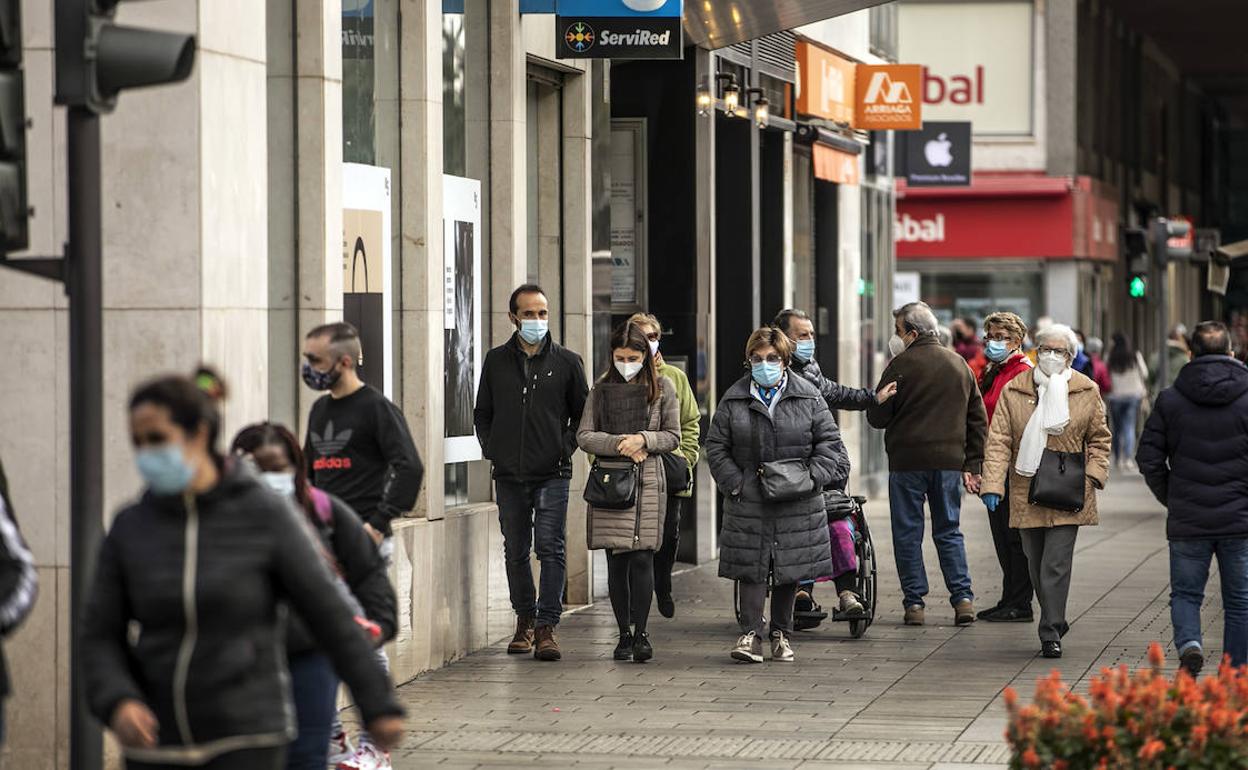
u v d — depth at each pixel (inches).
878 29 2824.8
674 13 1439.5
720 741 1019.9
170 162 933.2
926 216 4035.4
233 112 964.0
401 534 1207.6
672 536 1475.1
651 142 1868.8
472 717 1090.1
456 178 1358.3
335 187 1140.5
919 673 1240.2
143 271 936.3
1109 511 2588.6
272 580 580.1
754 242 2058.3
